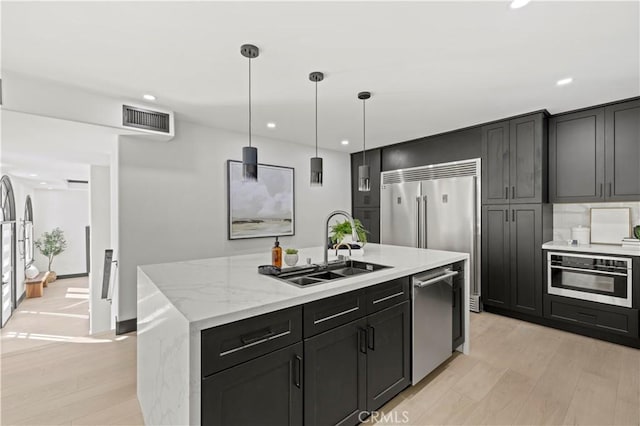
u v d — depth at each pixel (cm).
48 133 294
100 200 456
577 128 319
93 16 159
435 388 212
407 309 206
